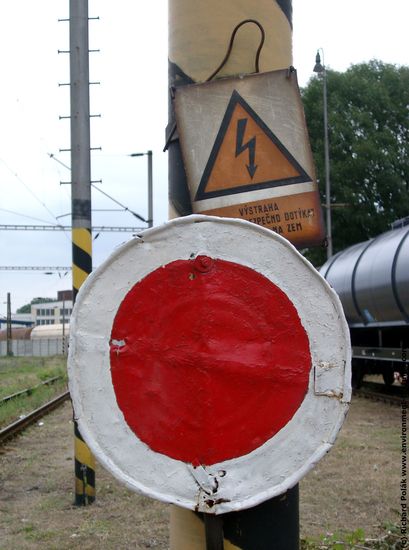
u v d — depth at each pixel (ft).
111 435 5.98
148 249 6.22
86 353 6.02
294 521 7.27
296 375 6.15
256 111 8.57
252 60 8.70
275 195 8.55
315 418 6.09
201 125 8.59
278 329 6.22
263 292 6.26
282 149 8.57
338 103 116.98
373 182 113.19
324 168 112.37
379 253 50.67
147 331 6.15
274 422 6.11
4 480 25.55
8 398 53.98
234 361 6.15
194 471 6.02
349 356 6.10
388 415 42.04
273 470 6.05
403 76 121.29
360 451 29.43
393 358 49.32
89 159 23.21
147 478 5.98
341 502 21.13
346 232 112.57
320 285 6.22
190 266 6.24
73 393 5.96
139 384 6.08
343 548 14.69
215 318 6.21
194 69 8.73
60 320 327.47
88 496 21.49
